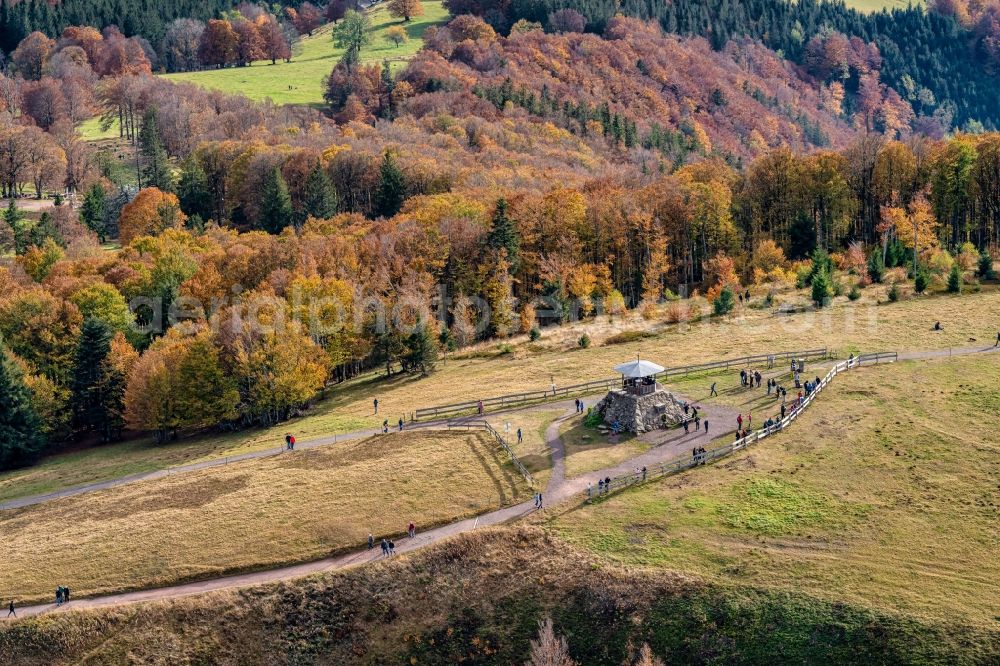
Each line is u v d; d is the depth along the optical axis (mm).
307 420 111500
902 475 81875
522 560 74250
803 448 87688
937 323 119125
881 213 153250
